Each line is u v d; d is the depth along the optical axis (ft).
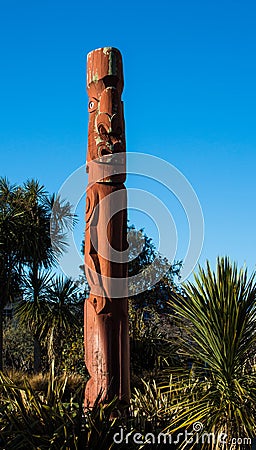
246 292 21.59
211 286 21.56
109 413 17.74
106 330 18.84
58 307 49.83
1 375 21.42
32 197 51.88
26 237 49.80
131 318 44.04
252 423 19.67
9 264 49.96
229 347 20.85
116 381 18.72
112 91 19.71
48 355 49.19
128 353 19.26
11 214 50.60
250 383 20.93
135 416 19.27
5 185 52.44
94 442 16.88
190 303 22.09
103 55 19.94
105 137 19.57
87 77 20.31
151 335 40.29
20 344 68.28
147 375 30.53
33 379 35.45
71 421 16.93
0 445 16.85
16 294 50.80
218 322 21.09
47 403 18.70
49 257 51.06
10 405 19.62
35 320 49.78
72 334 49.08
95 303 19.12
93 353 18.89
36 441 16.90
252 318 21.57
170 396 21.72
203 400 20.34
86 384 19.20
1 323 49.34
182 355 23.59
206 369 21.67
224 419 19.80
